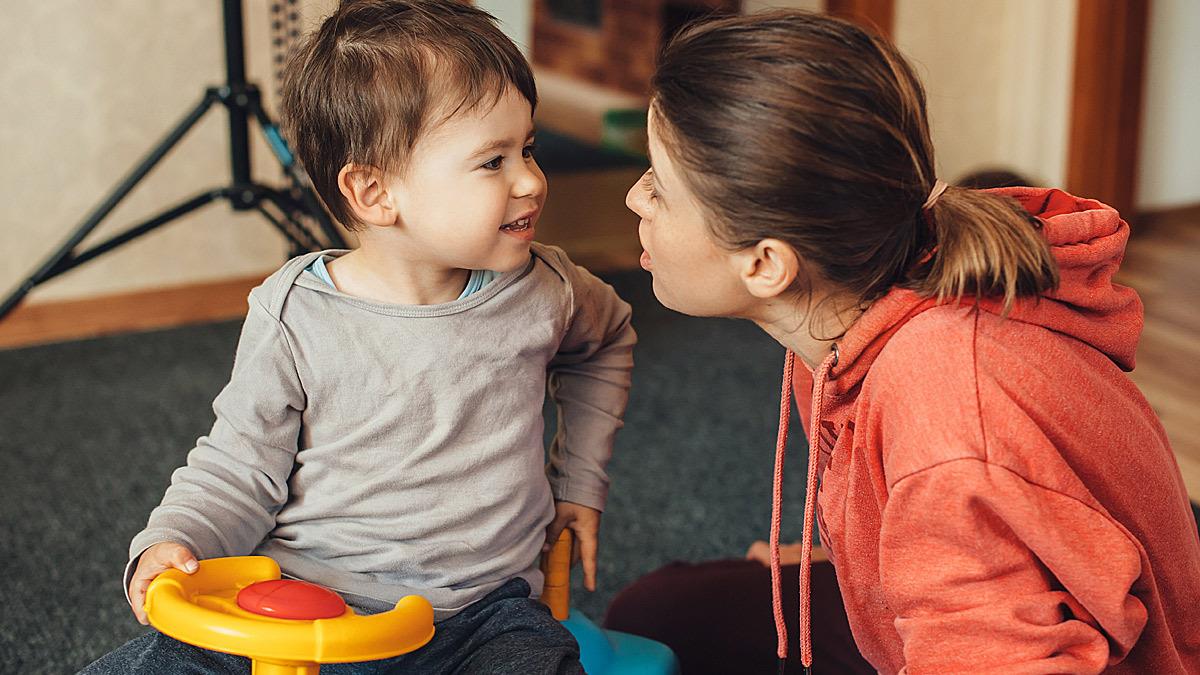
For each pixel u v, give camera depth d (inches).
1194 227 120.7
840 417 33.2
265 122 76.5
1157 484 30.9
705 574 47.2
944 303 29.8
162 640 34.5
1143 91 114.8
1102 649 28.7
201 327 90.9
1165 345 91.5
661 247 31.4
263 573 32.9
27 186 89.7
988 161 119.1
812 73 28.1
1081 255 30.4
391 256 35.8
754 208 28.9
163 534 33.1
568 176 128.9
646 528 64.2
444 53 33.6
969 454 27.9
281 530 36.7
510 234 35.1
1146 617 29.5
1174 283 104.9
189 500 34.5
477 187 33.9
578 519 40.5
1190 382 85.0
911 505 28.6
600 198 123.0
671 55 30.2
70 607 55.8
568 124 153.4
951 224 29.5
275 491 36.0
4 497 65.3
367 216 34.7
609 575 59.7
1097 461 29.6
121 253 93.7
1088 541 28.1
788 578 45.3
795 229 29.0
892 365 29.7
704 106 28.8
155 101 92.0
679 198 30.2
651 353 88.1
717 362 87.0
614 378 41.3
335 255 37.8
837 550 34.2
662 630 45.8
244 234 97.3
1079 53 111.9
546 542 40.3
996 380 28.6
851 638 42.9
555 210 118.0
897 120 28.6
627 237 113.3
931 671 29.0
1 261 90.6
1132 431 30.4
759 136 28.2
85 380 80.8
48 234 91.4
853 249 29.5
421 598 31.7
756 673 44.0
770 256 29.8
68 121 89.7
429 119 33.4
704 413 78.6
